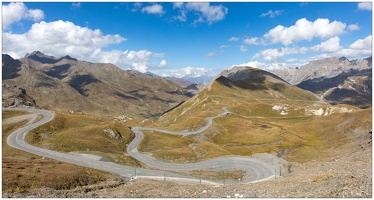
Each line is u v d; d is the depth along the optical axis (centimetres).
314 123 18950
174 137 15688
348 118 16925
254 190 3191
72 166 6512
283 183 3553
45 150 9638
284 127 19238
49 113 14425
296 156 11612
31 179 4509
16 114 14175
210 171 8744
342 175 3241
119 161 8944
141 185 5319
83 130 12412
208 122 19250
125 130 15088
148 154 11288
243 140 16150
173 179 7394
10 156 8400
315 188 2898
